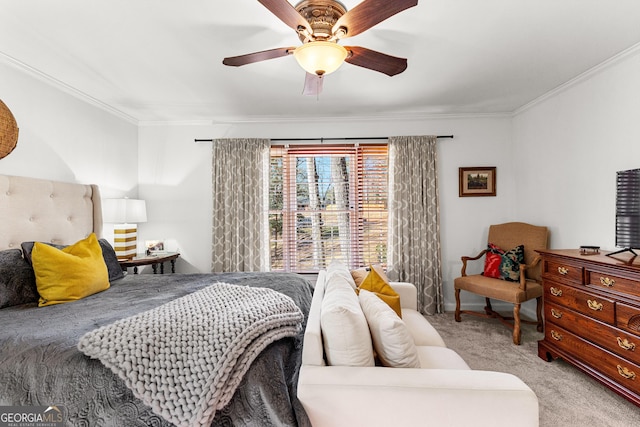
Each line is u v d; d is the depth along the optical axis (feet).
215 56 7.45
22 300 5.63
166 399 3.21
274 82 8.96
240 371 3.45
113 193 10.87
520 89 9.70
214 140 11.98
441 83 9.19
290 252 12.21
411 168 11.80
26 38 6.57
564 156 9.45
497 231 11.29
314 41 5.13
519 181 11.60
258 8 5.70
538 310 9.64
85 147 9.64
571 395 6.36
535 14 5.95
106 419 3.34
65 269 5.86
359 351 3.99
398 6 4.26
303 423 3.45
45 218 7.66
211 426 3.33
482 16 6.01
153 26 6.22
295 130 12.28
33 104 7.97
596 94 8.29
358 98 10.33
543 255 8.05
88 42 6.77
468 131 12.08
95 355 3.41
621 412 5.80
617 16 6.02
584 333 6.77
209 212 12.30
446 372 3.78
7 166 7.32
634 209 6.53
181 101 10.30
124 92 9.49
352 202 12.23
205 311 4.14
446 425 3.40
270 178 12.28
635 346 5.68
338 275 6.53
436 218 11.75
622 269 5.89
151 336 3.55
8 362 3.59
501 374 3.72
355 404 3.49
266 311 4.22
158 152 12.29
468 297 12.12
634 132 7.26
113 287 6.84
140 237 12.26
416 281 11.64
